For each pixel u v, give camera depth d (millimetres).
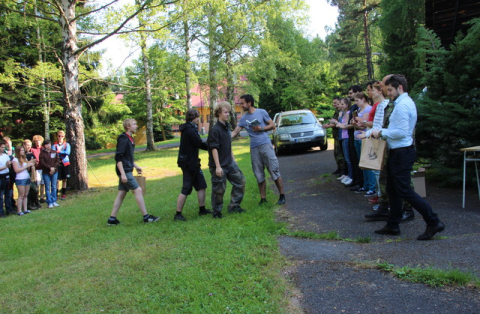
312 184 8297
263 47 22906
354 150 7156
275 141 15648
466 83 6293
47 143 9250
